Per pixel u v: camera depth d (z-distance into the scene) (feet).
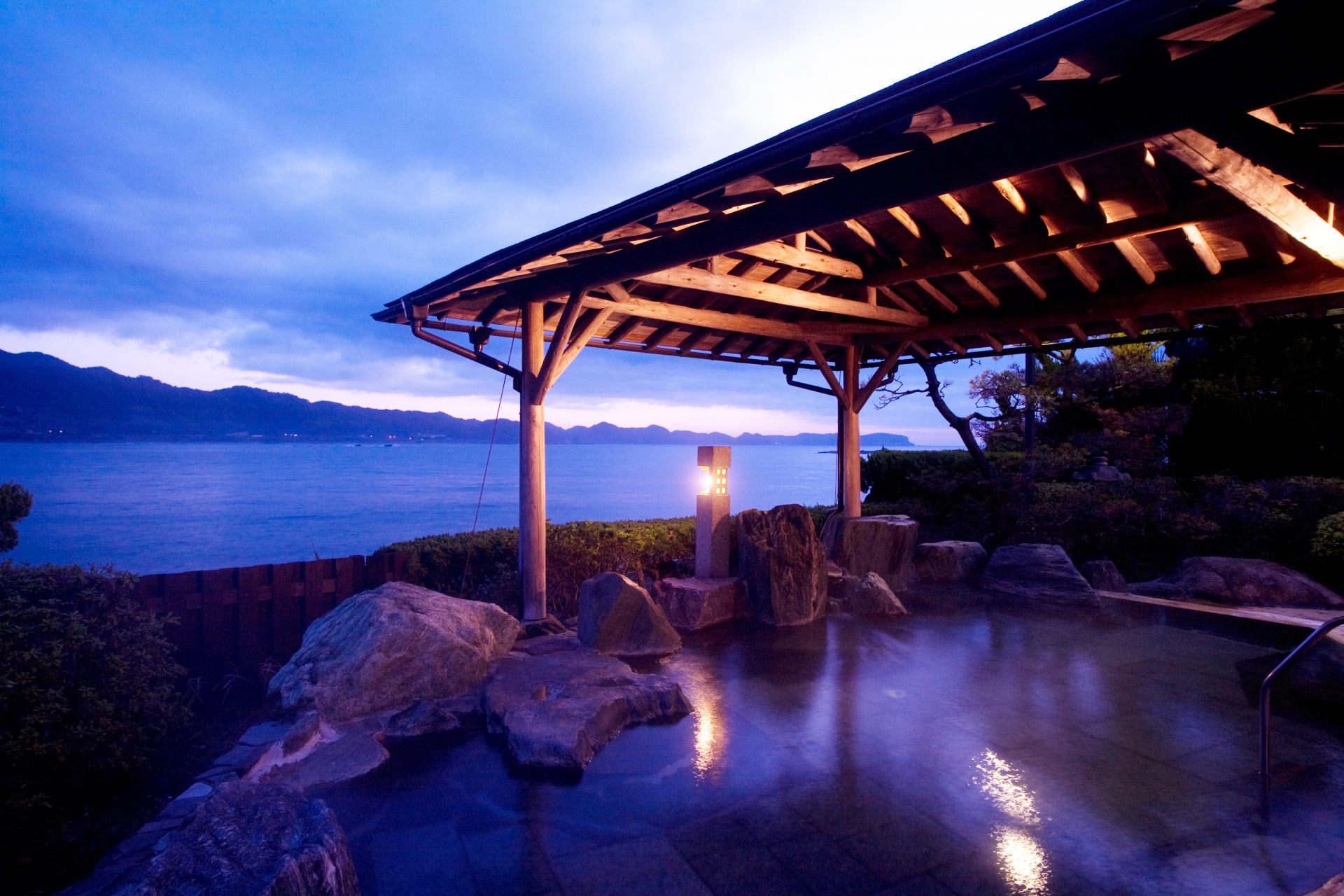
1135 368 33.88
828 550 29.07
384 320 20.67
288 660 17.49
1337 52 6.50
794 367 32.32
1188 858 9.07
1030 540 32.22
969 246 19.44
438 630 15.20
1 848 9.73
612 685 15.02
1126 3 6.40
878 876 8.67
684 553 28.53
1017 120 9.11
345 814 10.29
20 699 10.30
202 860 6.64
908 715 14.29
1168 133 7.80
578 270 17.83
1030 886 8.44
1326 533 25.62
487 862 9.00
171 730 13.21
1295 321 22.18
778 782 11.28
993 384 34.14
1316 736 13.17
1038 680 16.49
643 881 8.56
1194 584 26.03
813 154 9.11
